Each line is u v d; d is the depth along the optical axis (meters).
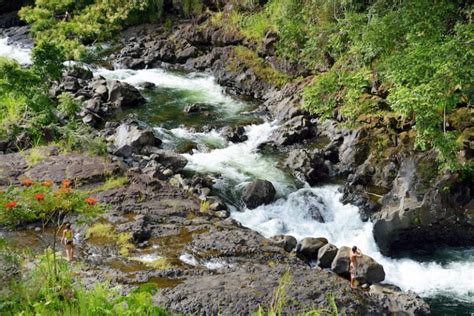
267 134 23.11
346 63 21.28
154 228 15.83
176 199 17.70
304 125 22.77
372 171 19.33
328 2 21.52
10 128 21.36
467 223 16.69
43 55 24.03
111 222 15.92
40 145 20.91
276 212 18.05
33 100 22.50
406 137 19.69
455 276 15.46
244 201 18.34
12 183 17.73
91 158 19.84
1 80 22.30
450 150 16.11
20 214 11.52
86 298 10.11
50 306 9.84
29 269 11.62
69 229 14.80
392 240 16.72
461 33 15.48
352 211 18.08
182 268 13.83
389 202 17.62
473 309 13.98
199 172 20.14
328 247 15.34
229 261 14.39
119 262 14.07
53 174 18.45
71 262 13.84
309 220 17.77
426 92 14.65
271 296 12.27
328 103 19.42
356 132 20.61
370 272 14.50
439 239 16.97
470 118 18.64
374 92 21.67
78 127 22.12
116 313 9.77
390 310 12.71
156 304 11.95
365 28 17.92
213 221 16.67
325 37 22.05
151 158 20.41
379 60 19.78
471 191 17.06
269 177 19.84
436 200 16.70
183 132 23.38
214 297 12.20
